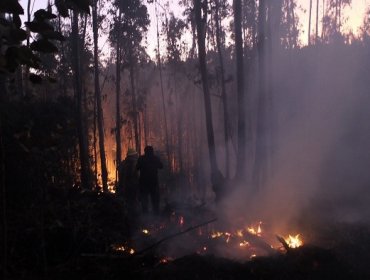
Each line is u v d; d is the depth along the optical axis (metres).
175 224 10.04
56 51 3.39
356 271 6.78
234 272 6.38
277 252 7.62
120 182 12.84
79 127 13.97
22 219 5.91
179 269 6.18
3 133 5.99
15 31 3.22
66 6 3.49
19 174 5.97
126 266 5.87
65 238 6.06
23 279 5.17
